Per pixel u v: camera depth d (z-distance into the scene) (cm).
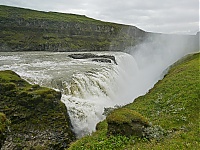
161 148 1009
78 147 1211
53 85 2416
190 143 1034
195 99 1619
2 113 1681
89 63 4206
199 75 2267
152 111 1664
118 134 1181
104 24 12462
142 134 1166
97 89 2812
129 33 12425
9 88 1873
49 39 9544
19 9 11862
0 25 8969
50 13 13625
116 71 3825
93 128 2138
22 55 5788
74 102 2288
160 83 2525
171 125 1323
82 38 10788
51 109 1894
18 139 1636
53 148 1695
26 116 1783
